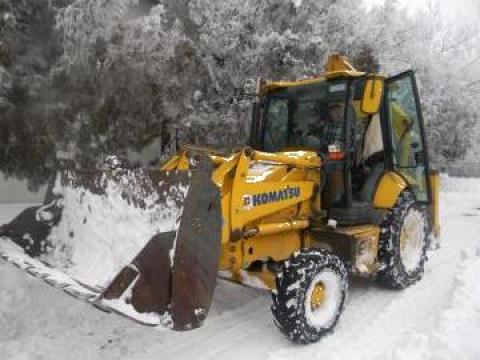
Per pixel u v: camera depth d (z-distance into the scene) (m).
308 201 4.04
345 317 4.02
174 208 3.09
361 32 8.68
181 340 3.64
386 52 9.50
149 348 3.52
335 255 3.75
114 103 6.52
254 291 4.71
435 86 12.75
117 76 6.43
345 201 4.14
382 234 4.49
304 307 3.43
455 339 3.24
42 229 3.71
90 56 6.26
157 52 6.75
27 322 3.92
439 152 15.05
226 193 3.32
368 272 4.24
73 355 3.42
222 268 3.47
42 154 6.38
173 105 7.22
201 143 7.87
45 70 6.38
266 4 8.20
